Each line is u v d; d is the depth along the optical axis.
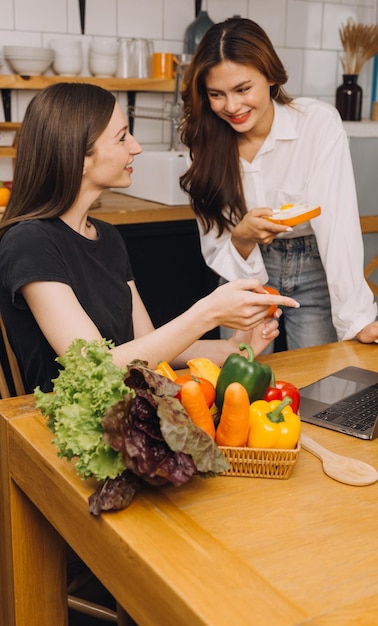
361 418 1.40
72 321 1.51
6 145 3.37
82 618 2.06
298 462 1.23
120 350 1.44
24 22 3.31
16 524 1.40
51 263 1.55
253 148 2.24
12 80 3.16
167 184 3.05
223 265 2.25
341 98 3.82
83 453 1.02
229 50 1.93
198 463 1.01
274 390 1.28
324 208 2.14
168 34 3.64
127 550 0.98
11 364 2.02
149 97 3.67
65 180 1.60
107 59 3.37
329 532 1.02
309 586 0.90
